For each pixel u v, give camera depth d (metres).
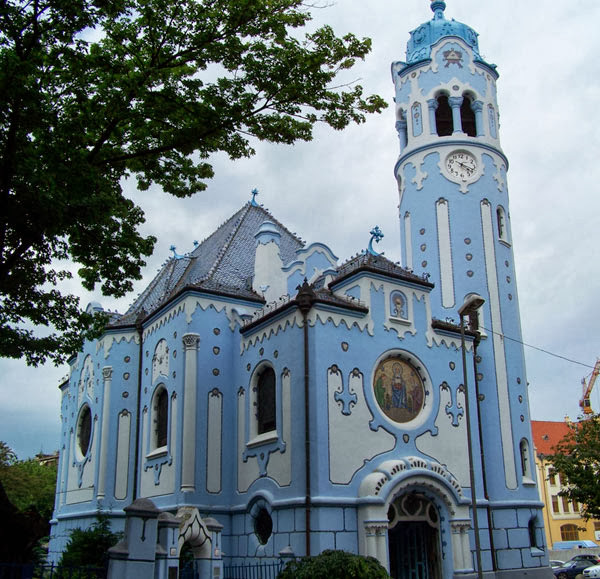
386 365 27.62
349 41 19.22
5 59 15.22
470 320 33.94
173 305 32.22
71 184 16.61
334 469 24.61
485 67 39.50
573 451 42.66
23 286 19.44
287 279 32.88
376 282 28.20
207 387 29.95
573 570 49.25
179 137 19.17
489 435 32.22
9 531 19.16
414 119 38.81
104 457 34.06
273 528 25.38
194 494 28.19
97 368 36.47
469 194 36.28
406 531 27.56
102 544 28.08
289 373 26.38
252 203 40.69
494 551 28.97
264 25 18.67
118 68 18.09
